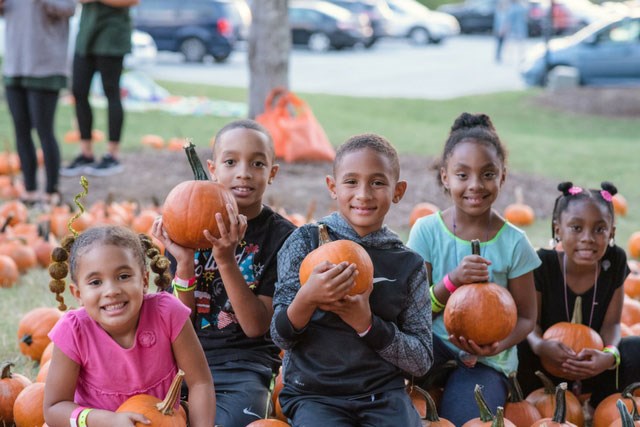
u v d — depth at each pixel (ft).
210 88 67.21
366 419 11.28
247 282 12.79
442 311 13.61
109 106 31.53
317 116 54.39
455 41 121.80
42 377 13.23
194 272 12.29
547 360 13.75
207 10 88.12
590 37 73.31
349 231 12.00
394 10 119.65
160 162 35.50
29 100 25.96
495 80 79.97
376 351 11.35
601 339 13.92
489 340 12.66
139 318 10.80
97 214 23.76
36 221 24.71
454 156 13.75
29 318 15.65
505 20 94.63
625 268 14.67
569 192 14.40
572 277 14.58
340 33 104.99
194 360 11.02
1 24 68.39
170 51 88.33
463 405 12.80
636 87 70.38
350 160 11.74
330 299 10.72
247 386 12.12
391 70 87.81
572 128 56.18
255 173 12.90
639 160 41.22
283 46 37.42
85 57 30.48
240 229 11.65
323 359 11.48
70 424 10.35
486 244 13.73
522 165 38.40
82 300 10.46
